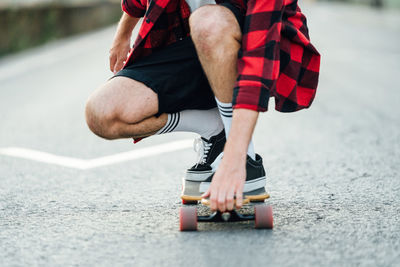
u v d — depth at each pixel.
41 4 20.42
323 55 14.87
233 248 2.90
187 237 3.10
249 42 2.89
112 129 3.08
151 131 3.21
